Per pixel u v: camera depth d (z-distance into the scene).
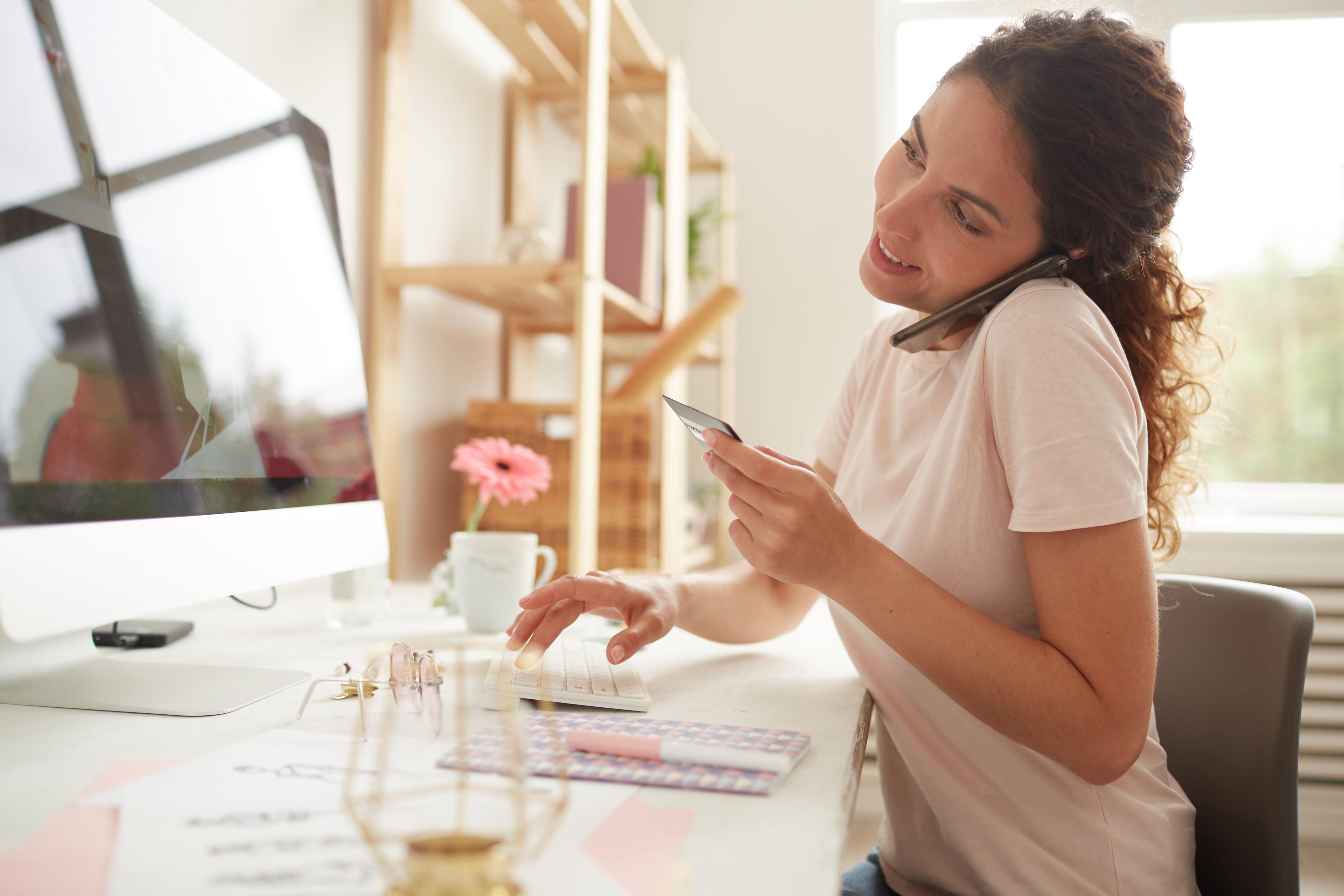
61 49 0.57
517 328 1.85
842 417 0.93
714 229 2.43
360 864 0.34
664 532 1.83
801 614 0.91
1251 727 0.76
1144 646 0.55
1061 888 0.63
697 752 0.48
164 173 0.66
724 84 2.47
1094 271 0.69
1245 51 2.24
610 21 1.56
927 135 0.66
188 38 0.70
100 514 0.55
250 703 0.60
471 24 1.69
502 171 1.83
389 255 1.38
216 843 0.35
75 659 0.70
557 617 0.68
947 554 0.66
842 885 0.79
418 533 1.54
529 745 0.50
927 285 0.70
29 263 0.52
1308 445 2.19
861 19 2.42
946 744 0.69
